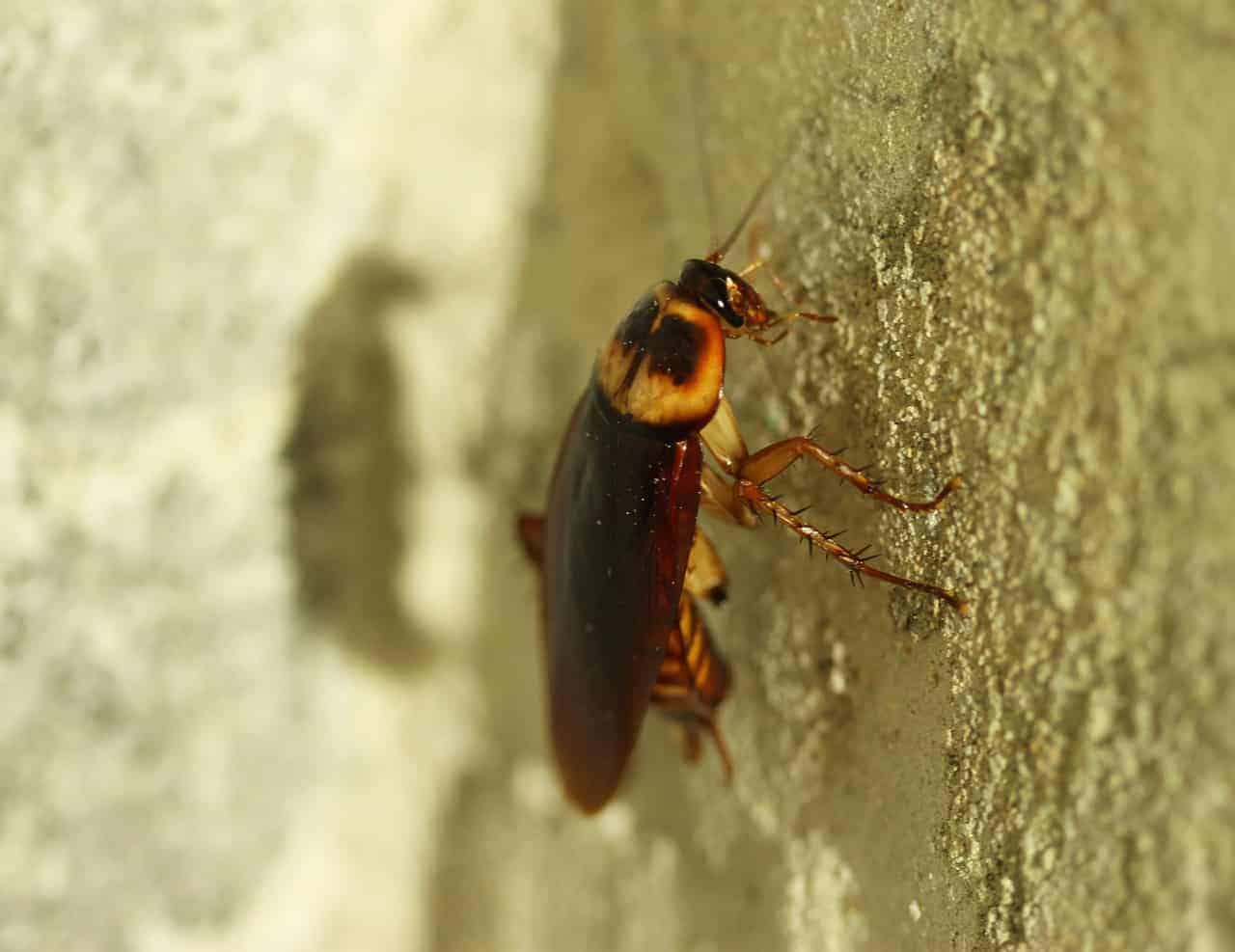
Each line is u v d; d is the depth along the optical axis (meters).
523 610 0.28
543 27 0.27
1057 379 0.21
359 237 0.27
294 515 0.27
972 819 0.22
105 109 0.25
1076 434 0.21
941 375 0.22
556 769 0.25
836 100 0.23
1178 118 0.21
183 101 0.25
